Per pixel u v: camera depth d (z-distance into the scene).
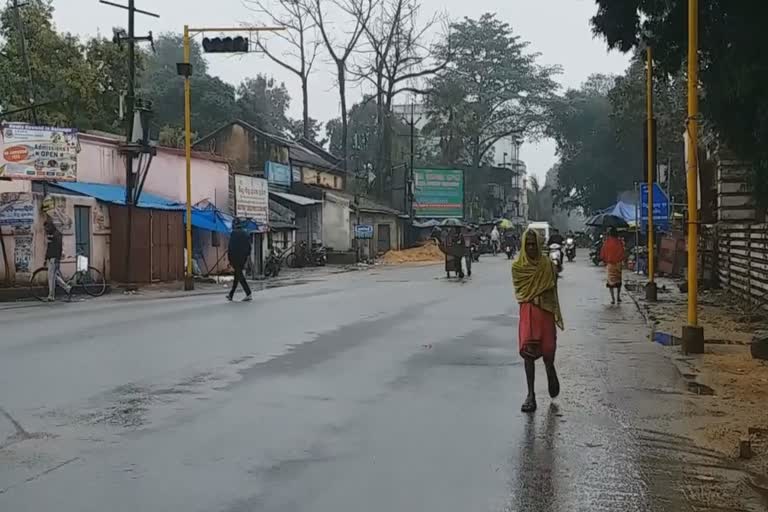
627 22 16.80
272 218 42.06
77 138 24.27
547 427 7.66
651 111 20.94
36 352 11.77
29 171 23.39
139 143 25.50
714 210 24.53
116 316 16.70
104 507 5.39
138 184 29.12
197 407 8.35
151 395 8.91
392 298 21.42
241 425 7.62
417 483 5.95
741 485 6.01
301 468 6.29
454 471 6.25
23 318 16.38
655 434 7.43
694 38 11.95
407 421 7.84
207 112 59.81
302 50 61.25
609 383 9.80
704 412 8.29
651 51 17.55
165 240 27.53
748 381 9.84
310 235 48.38
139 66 41.91
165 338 13.30
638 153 67.38
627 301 20.83
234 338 13.35
